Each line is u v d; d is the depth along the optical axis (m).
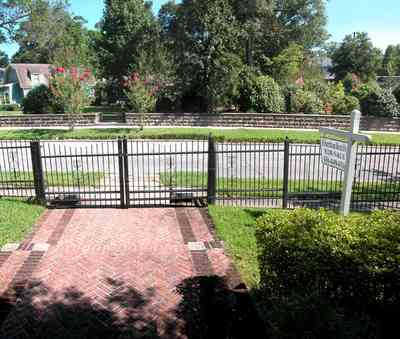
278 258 3.87
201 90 24.25
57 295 4.48
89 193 8.12
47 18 31.61
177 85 24.59
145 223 7.00
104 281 4.80
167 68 24.08
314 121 22.09
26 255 5.52
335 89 27.12
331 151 6.10
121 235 6.39
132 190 8.66
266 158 13.92
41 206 7.74
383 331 3.33
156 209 7.84
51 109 23.45
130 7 37.59
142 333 3.81
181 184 9.71
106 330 3.86
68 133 19.23
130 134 18.66
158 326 3.93
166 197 8.59
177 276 4.95
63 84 19.70
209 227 6.78
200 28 22.98
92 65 40.06
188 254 5.61
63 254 5.57
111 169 11.93
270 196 8.48
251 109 23.58
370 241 3.61
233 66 22.91
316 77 37.78
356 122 5.48
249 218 7.10
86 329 3.87
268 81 23.88
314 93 25.39
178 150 15.59
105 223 6.98
